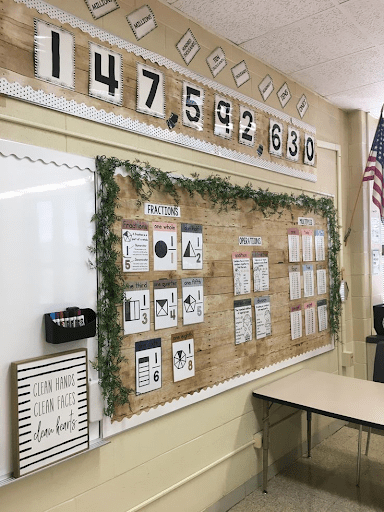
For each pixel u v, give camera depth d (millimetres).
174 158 2381
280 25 2609
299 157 3506
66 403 1787
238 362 2770
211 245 2604
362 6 2416
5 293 1625
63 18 1858
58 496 1802
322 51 2957
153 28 2285
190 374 2422
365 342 4230
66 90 1862
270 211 3127
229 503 2682
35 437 1669
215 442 2604
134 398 2105
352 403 2570
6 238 1633
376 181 3742
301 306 3436
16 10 1696
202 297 2516
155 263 2240
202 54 2600
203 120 2584
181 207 2404
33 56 1747
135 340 2127
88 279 1924
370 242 4332
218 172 2699
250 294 2900
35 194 1730
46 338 1741
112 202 1999
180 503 2357
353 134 4305
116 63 2078
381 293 4547
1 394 1599
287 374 3275
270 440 3086
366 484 2943
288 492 2859
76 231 1878
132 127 2148
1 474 1586
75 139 1913
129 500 2088
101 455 1972
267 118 3139
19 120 1695
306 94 3637
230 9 2422
